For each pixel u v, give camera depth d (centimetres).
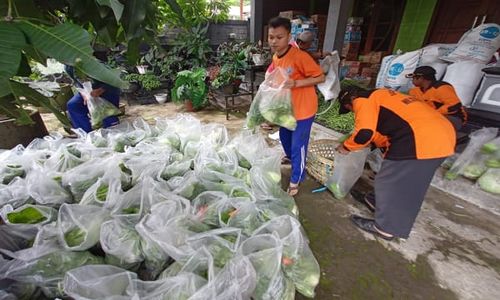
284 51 181
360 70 510
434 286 145
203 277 89
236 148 176
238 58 443
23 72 54
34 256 87
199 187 138
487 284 146
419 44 455
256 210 124
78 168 130
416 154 144
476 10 383
